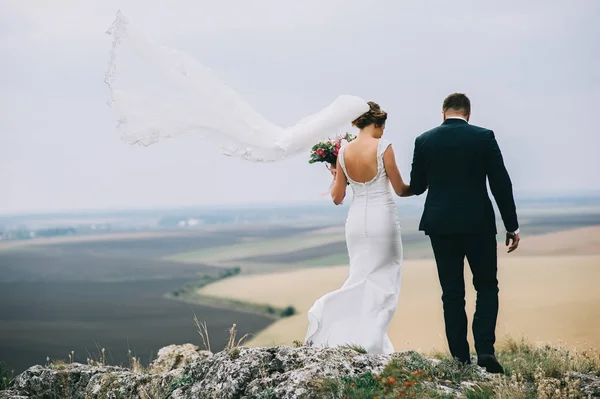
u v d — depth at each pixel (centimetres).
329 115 606
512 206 523
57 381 627
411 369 508
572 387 487
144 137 571
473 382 505
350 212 625
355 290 609
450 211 528
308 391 466
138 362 690
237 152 594
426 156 548
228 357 536
